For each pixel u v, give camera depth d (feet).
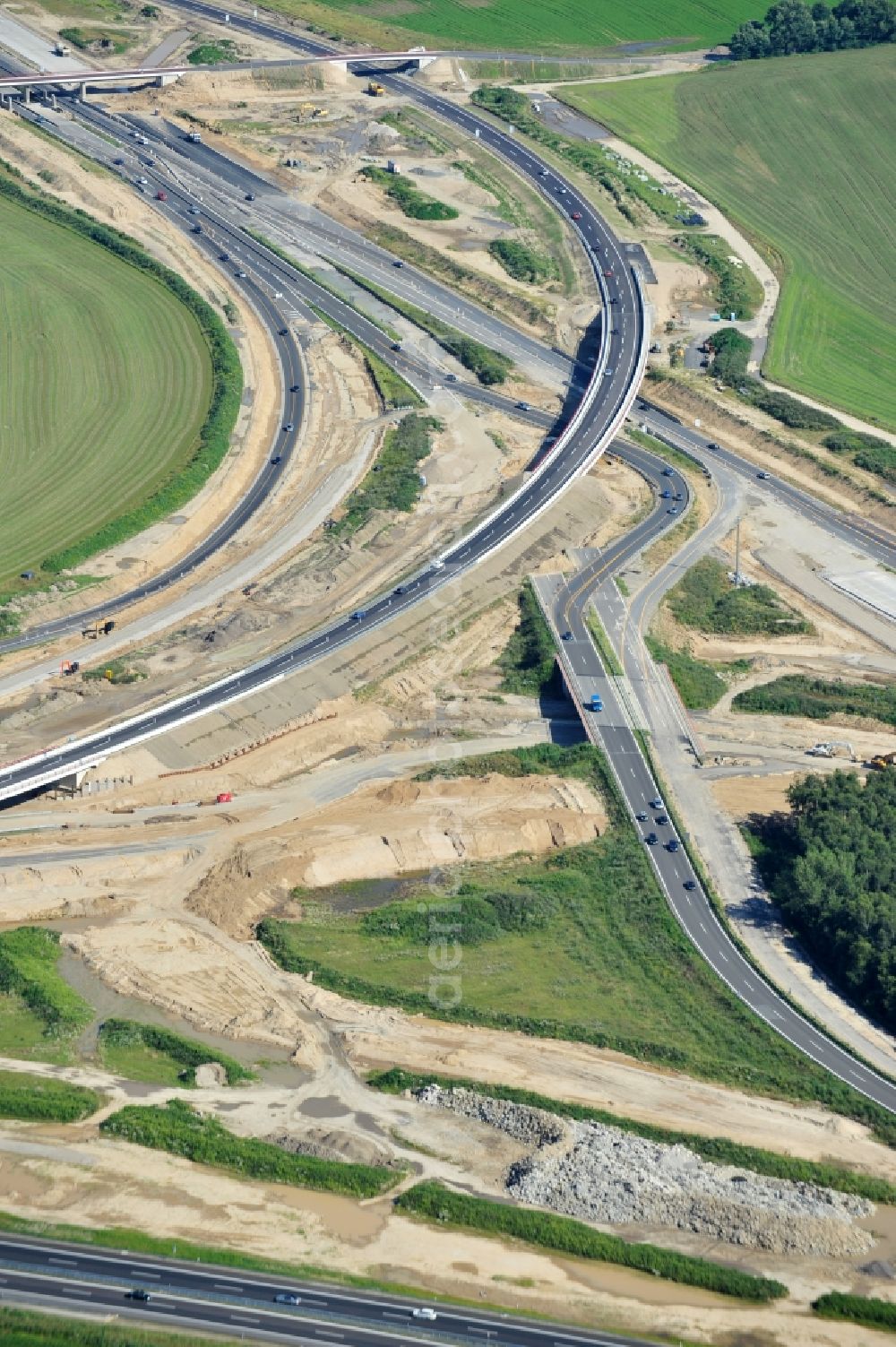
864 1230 572.10
